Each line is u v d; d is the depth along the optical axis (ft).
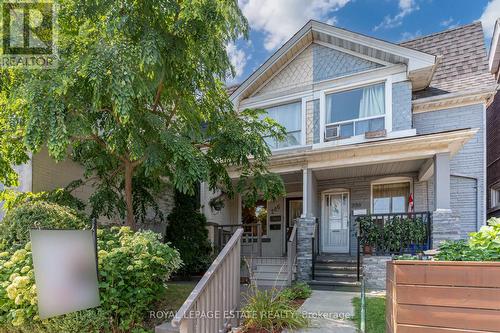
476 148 29.37
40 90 13.37
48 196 20.74
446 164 23.57
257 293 14.74
